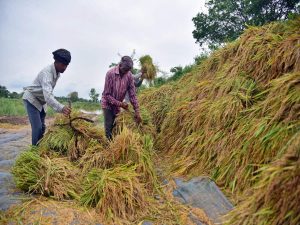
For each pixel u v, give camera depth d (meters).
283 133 3.15
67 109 4.24
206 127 4.34
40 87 4.38
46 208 3.08
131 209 3.18
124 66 4.83
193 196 3.46
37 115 4.53
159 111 6.61
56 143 4.48
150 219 3.09
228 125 4.11
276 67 4.16
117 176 3.42
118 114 5.41
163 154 5.12
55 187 3.41
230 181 3.57
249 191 2.98
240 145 3.64
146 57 7.71
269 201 2.39
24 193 3.40
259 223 2.37
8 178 3.81
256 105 3.97
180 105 5.61
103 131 5.14
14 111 14.44
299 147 2.50
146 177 3.84
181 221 3.06
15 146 6.23
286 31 4.65
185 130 4.98
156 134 5.64
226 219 2.94
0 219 2.84
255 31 5.24
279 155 2.89
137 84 7.73
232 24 24.59
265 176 2.52
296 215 2.21
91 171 3.69
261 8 20.73
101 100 5.20
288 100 3.35
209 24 24.91
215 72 5.75
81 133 4.73
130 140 4.12
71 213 3.02
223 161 3.78
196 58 9.61
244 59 4.77
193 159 4.28
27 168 3.54
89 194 3.32
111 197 3.15
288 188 2.27
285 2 19.69
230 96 4.30
